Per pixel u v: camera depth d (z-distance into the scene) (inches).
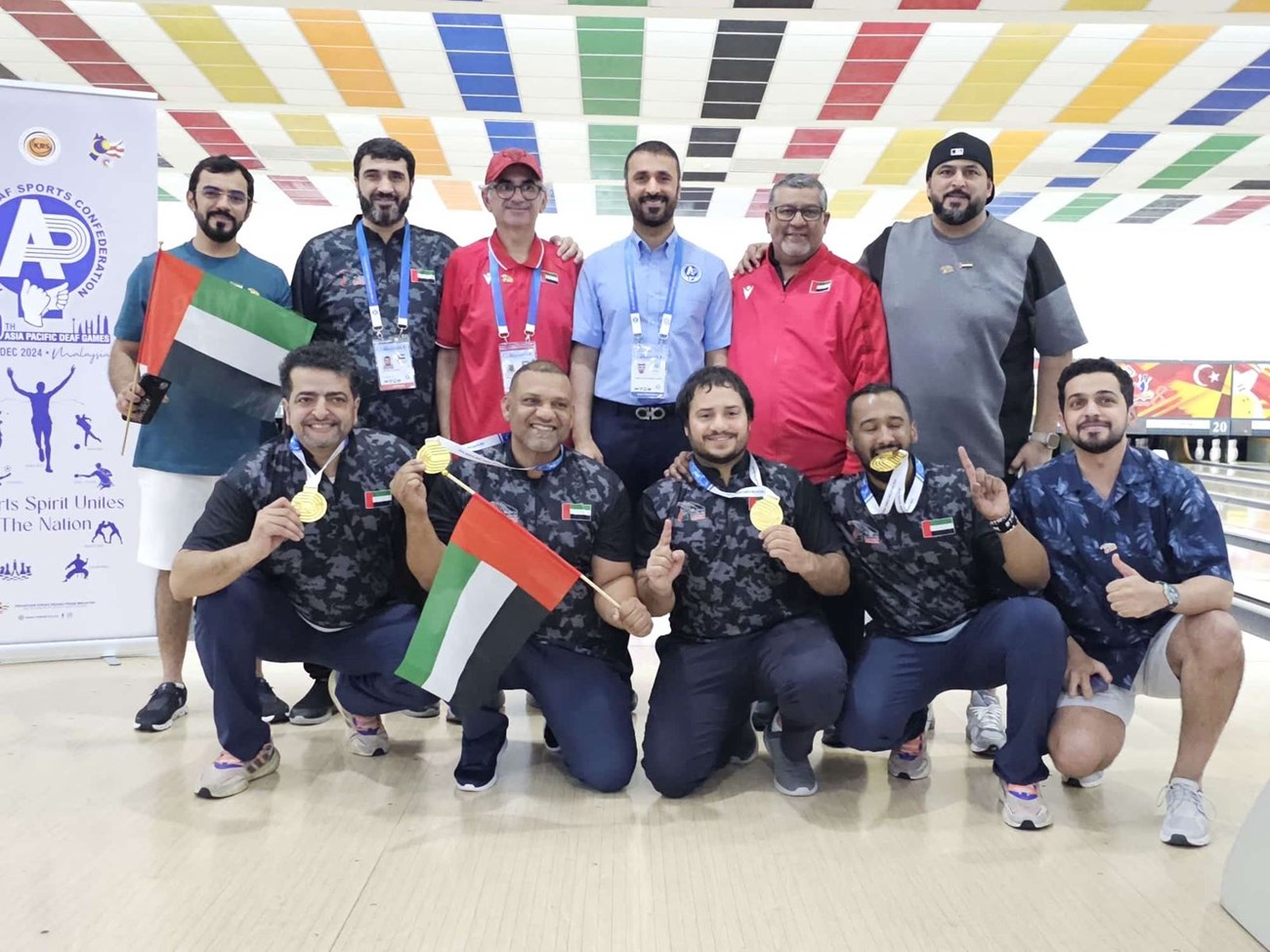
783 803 84.9
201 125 233.9
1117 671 87.1
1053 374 107.3
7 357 125.0
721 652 87.8
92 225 126.3
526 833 77.7
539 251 106.0
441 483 89.8
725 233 315.9
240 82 209.0
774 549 83.0
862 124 227.0
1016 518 81.9
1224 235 326.3
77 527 129.3
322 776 89.8
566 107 219.6
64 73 205.3
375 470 88.1
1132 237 328.5
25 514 127.5
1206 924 64.1
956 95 210.4
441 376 107.9
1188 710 79.7
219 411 107.2
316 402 83.2
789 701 83.7
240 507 85.5
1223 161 254.2
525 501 88.4
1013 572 84.2
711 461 87.7
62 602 129.5
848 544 89.8
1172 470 85.1
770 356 102.7
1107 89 206.5
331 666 92.6
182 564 82.0
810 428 101.5
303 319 102.3
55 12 179.0
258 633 86.7
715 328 105.8
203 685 118.3
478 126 232.8
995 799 85.9
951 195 101.0
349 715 96.0
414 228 109.0
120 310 121.5
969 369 102.3
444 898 66.9
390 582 92.0
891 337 104.8
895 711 86.6
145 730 101.6
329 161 261.0
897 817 81.7
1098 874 71.2
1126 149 246.5
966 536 86.7
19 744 97.3
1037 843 76.6
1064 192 286.4
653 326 102.9
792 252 101.6
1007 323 102.6
